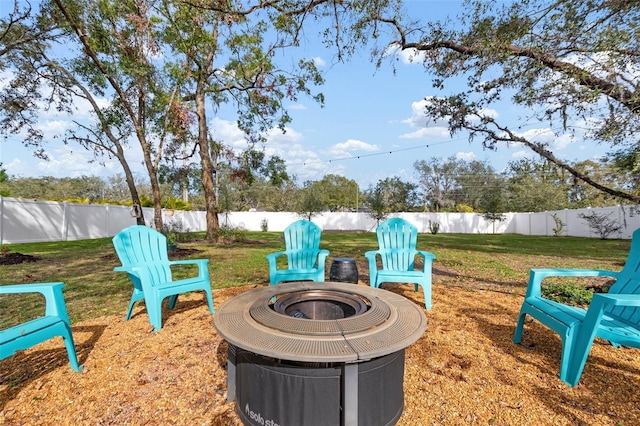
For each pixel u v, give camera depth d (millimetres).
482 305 3676
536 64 3629
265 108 9945
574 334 2027
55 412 1812
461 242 13398
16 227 10984
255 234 19031
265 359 1454
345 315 2164
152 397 1928
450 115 5117
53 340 2805
